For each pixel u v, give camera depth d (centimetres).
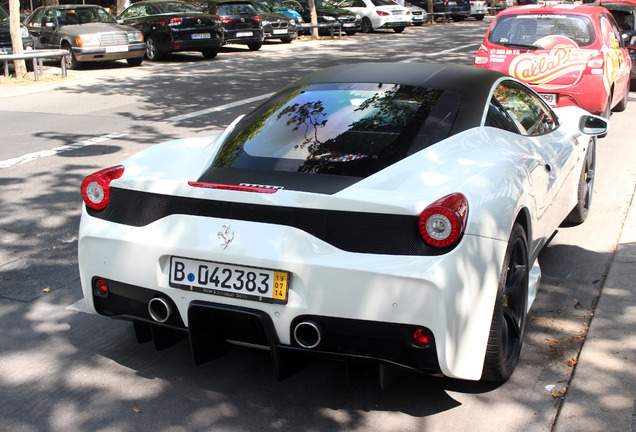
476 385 322
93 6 1789
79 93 1292
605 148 815
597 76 833
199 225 292
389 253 268
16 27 1438
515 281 321
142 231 304
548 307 402
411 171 295
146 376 333
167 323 310
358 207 269
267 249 278
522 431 287
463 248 269
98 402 311
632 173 694
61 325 387
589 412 297
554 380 325
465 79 374
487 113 355
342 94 364
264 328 283
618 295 413
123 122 1002
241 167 315
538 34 868
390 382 307
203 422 296
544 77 853
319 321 276
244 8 2084
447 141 321
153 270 300
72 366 342
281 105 367
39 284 443
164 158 344
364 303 268
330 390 320
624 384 318
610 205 593
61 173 723
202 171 319
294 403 310
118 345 364
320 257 272
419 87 361
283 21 2312
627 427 286
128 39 1681
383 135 323
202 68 1664
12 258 488
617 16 1327
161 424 294
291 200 277
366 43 2373
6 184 682
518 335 328
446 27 3350
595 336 363
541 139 412
